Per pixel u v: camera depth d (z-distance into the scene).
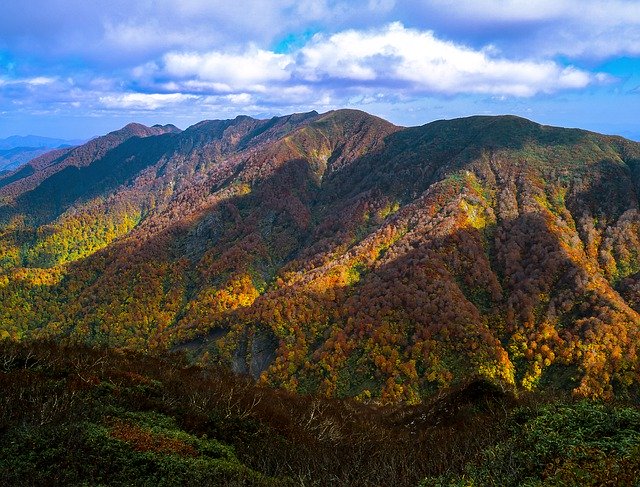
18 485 7.98
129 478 8.96
